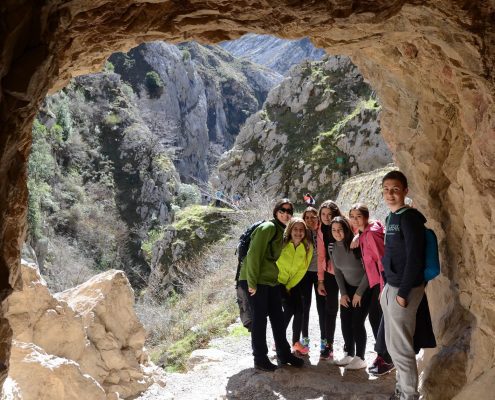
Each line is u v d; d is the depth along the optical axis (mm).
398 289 4277
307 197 8805
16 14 2281
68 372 4539
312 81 28516
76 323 5109
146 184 43812
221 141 83562
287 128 28266
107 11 3047
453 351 4453
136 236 40312
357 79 27469
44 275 26531
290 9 3203
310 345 7102
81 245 34094
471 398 3824
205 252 21219
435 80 4281
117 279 6004
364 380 5543
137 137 46531
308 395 5324
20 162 2805
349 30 3678
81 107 45188
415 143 5066
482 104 3629
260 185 26578
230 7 3236
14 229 2852
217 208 24172
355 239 5605
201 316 11391
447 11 3188
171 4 3209
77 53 3514
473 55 3375
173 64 69750
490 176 3686
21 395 4059
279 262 6055
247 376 5973
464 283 4512
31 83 2453
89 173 41844
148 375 6039
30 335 4660
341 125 25844
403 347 4297
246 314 6180
